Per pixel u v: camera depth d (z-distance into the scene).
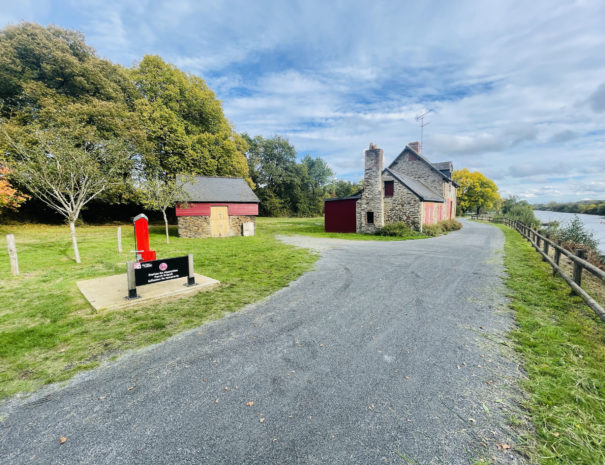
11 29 16.36
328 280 6.68
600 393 2.59
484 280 6.63
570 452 1.97
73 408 2.43
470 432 2.16
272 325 4.17
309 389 2.68
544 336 3.73
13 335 3.71
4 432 2.16
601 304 5.06
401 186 18.77
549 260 7.74
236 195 18.27
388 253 10.51
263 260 9.09
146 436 2.13
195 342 3.64
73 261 8.58
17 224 18.02
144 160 20.59
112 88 20.00
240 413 2.37
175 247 11.92
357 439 2.10
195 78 23.83
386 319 4.38
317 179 62.19
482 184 49.19
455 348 3.46
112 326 4.08
